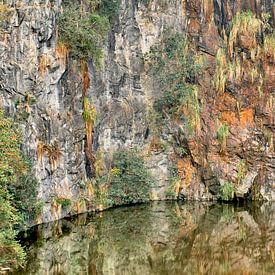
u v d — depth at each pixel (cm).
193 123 2925
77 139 2403
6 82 2058
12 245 1602
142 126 2855
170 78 2939
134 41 2864
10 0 2080
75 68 2383
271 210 2678
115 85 2734
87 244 1973
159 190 2861
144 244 2008
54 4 2238
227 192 2864
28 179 2045
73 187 2372
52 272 1641
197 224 2342
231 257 1861
